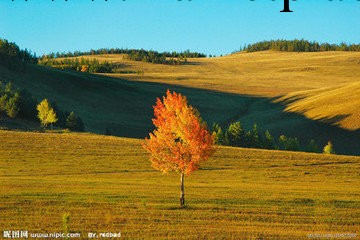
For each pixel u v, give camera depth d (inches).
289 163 2706.7
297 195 1847.9
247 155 2903.5
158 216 1453.0
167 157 1609.3
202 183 2146.9
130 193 1812.3
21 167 2415.1
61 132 4210.1
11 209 1482.5
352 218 1481.3
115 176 2288.4
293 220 1440.7
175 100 1638.8
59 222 1341.0
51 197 1665.8
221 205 1631.4
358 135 5378.9
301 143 5556.1
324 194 1887.3
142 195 1777.8
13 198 1625.2
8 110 4633.4
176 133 1633.9
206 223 1385.3
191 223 1381.6
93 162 2588.6
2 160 2556.6
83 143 3078.2
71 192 1782.7
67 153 2778.1
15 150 2787.9
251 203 1679.4
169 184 2090.3
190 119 1609.3
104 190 1863.9
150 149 1662.2
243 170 2512.3
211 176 2353.6
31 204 1556.3
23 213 1438.2
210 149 1620.3
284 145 4736.7
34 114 4822.8
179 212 1513.3
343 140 5374.0
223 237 1228.5
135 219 1406.3
